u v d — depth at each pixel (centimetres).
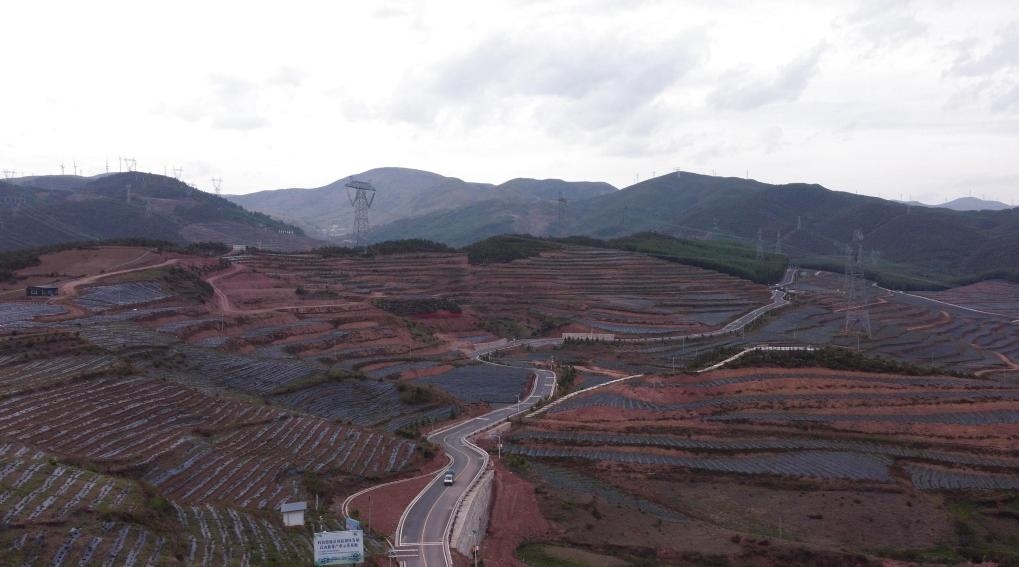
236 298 16725
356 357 13962
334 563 4672
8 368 8162
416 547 5638
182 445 6931
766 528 7200
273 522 5584
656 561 6366
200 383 9450
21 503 4697
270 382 10538
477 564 5728
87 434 6669
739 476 8425
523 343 17812
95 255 17000
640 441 9344
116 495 5094
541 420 10119
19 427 6494
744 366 11306
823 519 7394
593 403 10469
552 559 6353
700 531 7000
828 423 9781
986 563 6506
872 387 10719
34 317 11438
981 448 9269
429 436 9494
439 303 18988
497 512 7119
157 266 16575
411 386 11338
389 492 7000
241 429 7925
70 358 8769
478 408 11119
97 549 4256
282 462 7175
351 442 8269
